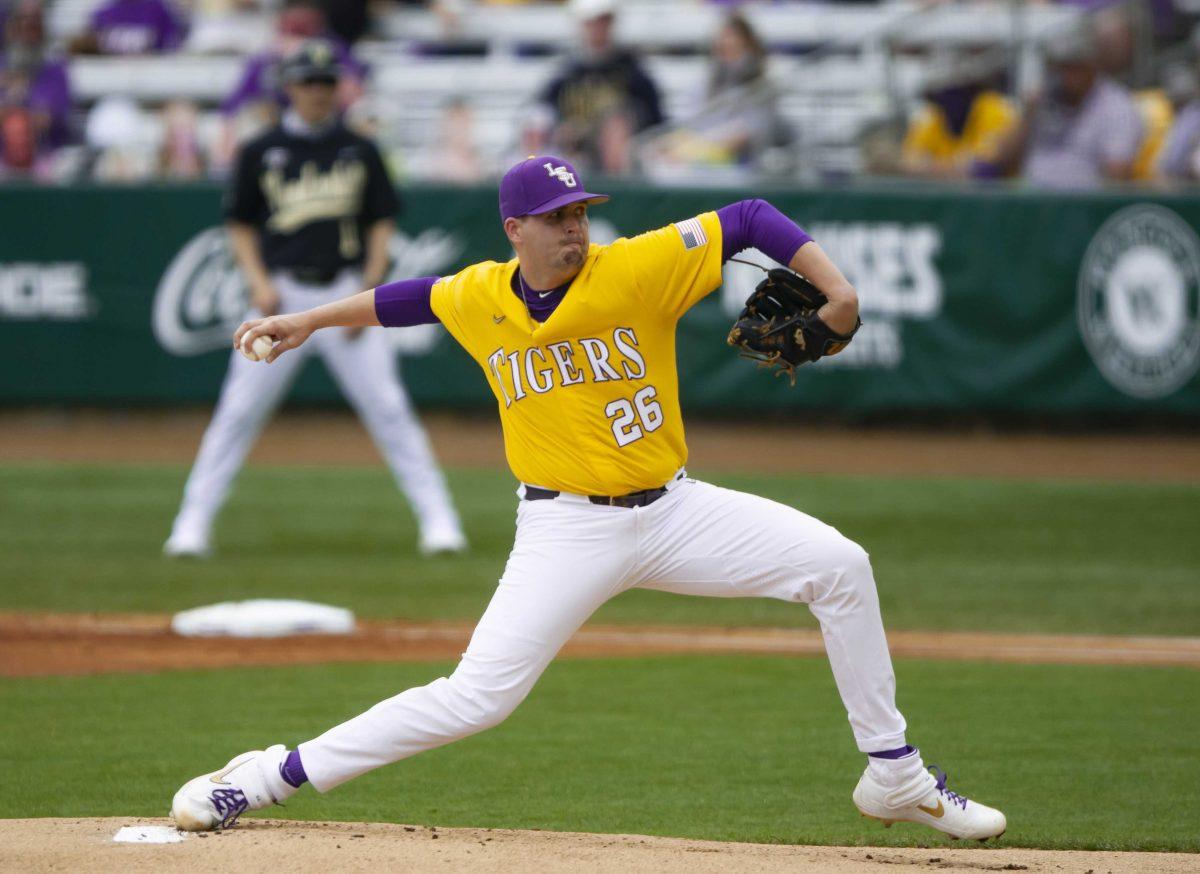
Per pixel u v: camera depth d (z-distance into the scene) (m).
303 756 15.05
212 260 51.16
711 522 14.91
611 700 23.52
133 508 41.50
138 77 63.91
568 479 14.77
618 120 53.78
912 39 56.06
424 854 14.55
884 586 32.31
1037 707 22.84
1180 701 23.23
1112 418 49.72
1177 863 15.28
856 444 49.88
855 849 15.84
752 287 49.72
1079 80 51.47
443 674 24.81
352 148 32.50
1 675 24.67
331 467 48.38
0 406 52.81
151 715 22.12
